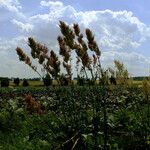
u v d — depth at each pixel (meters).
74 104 1.96
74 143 1.85
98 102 1.95
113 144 1.96
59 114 2.69
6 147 2.62
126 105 3.90
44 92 10.51
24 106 5.43
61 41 1.79
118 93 5.01
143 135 2.02
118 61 2.13
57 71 1.77
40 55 1.81
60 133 1.97
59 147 1.90
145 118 2.28
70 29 1.79
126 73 2.13
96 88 1.95
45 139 2.30
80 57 1.82
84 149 1.87
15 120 3.43
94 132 1.90
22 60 1.83
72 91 1.92
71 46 1.80
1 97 8.76
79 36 1.88
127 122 2.24
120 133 2.05
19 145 2.61
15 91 11.77
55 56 1.75
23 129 3.18
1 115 3.44
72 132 1.92
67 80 1.85
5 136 3.06
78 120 1.99
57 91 1.94
